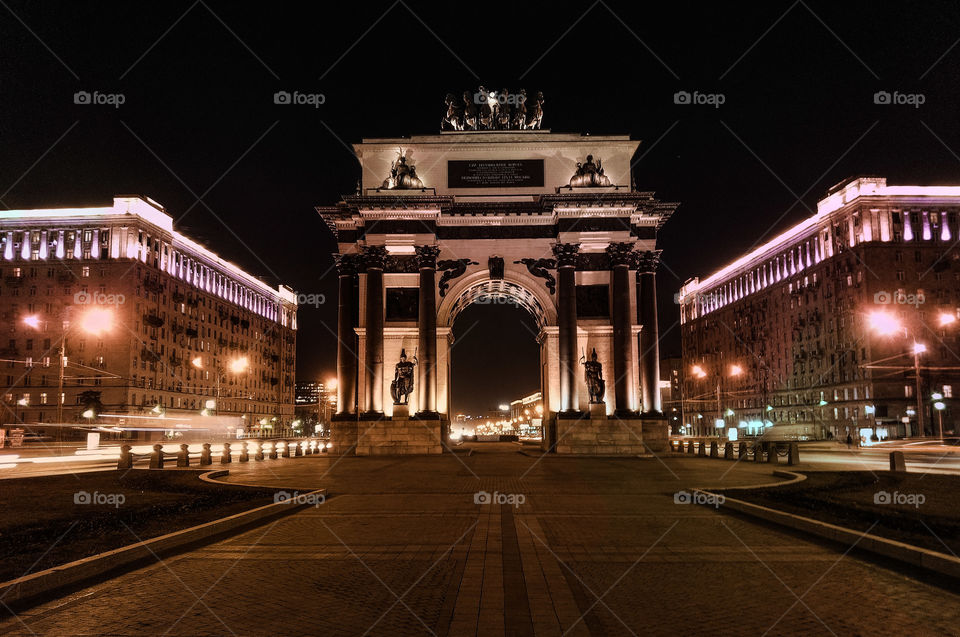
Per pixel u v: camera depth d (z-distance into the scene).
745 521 15.68
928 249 89.06
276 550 12.51
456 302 50.88
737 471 30.81
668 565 11.13
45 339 93.00
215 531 14.16
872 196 89.31
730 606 8.85
